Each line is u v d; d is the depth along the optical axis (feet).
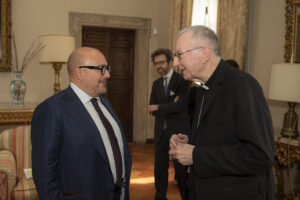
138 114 21.65
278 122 11.30
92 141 5.38
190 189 5.33
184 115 10.05
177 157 4.81
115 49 21.44
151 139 22.21
